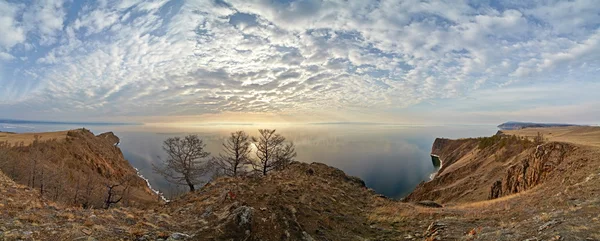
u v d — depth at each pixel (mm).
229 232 10406
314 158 171875
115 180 65375
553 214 12734
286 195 17750
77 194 35375
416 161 175125
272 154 33750
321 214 16312
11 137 75188
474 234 12641
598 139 48594
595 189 15820
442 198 64312
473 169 75938
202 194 19094
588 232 9445
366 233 15359
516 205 18453
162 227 10617
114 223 10523
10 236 7859
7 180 16312
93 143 90062
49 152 53531
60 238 8297
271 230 11695
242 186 17625
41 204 11992
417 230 15867
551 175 28609
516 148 68000
